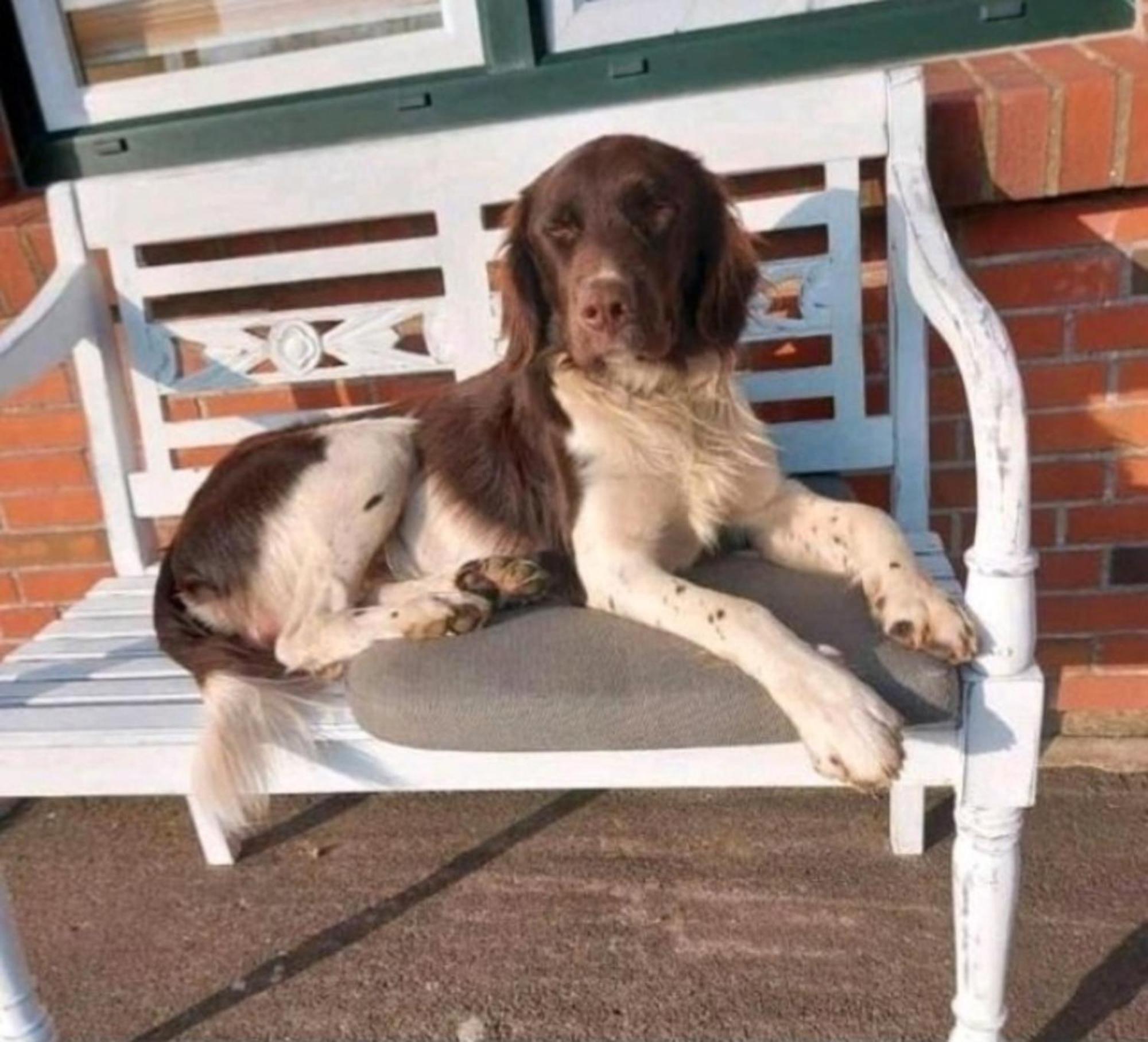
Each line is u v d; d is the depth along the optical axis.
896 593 1.29
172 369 1.96
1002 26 1.91
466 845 2.05
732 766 1.30
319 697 1.43
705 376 1.60
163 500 1.99
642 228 1.49
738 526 1.64
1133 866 1.85
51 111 2.19
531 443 1.63
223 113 2.15
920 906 1.80
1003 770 1.24
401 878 1.98
